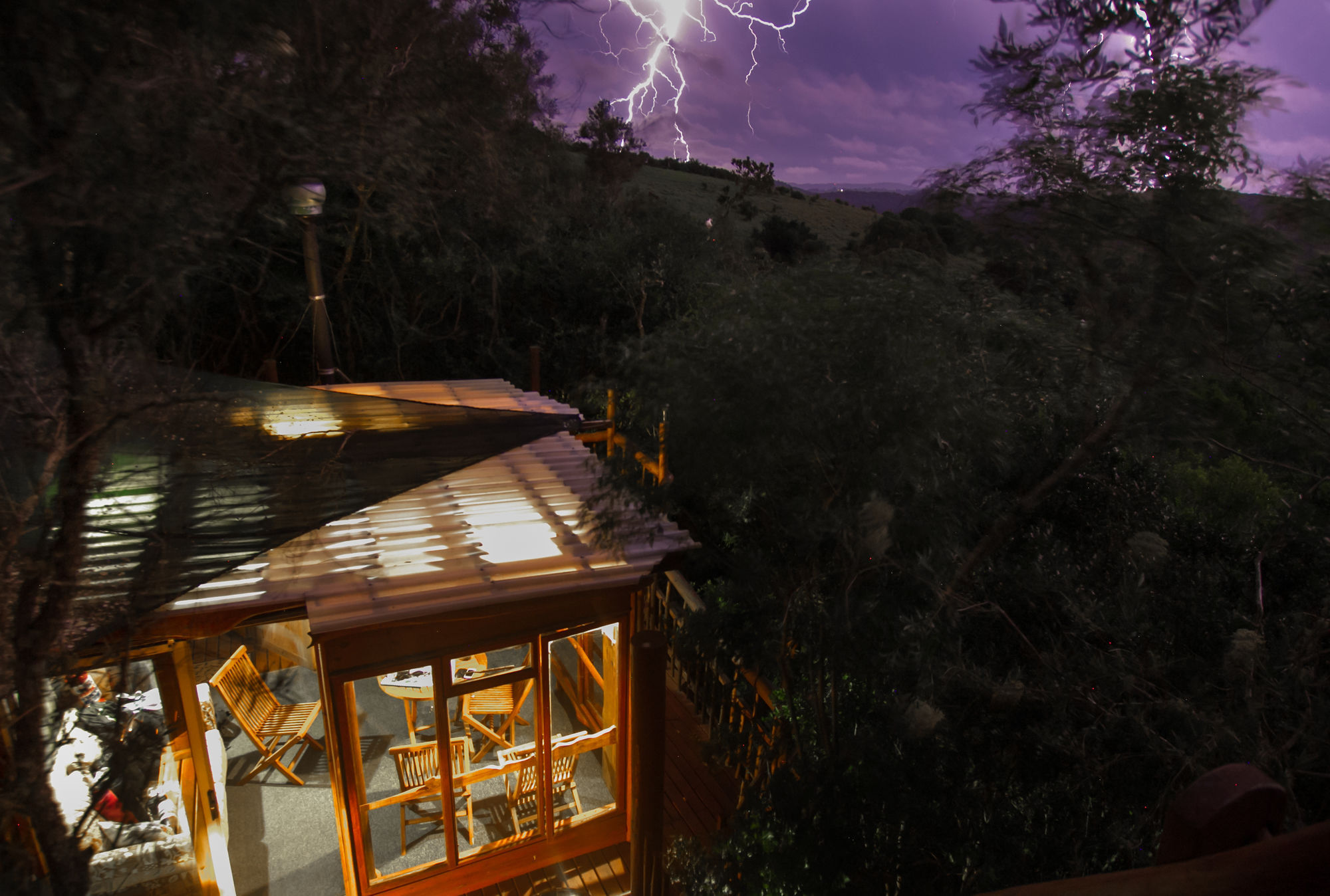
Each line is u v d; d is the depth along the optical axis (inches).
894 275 129.3
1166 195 94.7
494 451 249.3
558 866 211.5
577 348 570.6
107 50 81.2
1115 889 26.1
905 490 125.6
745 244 690.8
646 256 586.6
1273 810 38.2
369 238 454.6
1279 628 129.3
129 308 93.5
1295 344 93.4
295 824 219.8
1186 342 98.8
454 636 178.9
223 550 153.3
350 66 101.0
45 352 94.7
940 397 119.8
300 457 193.6
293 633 264.8
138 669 173.6
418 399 334.6
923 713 115.0
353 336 517.0
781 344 126.4
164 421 112.6
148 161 87.9
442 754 188.1
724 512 145.2
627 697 205.8
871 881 122.4
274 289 392.2
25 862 103.0
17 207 82.4
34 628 102.4
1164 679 124.2
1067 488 156.7
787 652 149.9
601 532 159.3
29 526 103.2
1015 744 125.6
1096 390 118.9
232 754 246.7
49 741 107.8
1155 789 110.2
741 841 142.9
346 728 178.1
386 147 108.2
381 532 188.7
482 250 518.6
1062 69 97.3
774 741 163.9
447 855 198.2
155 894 172.1
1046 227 106.2
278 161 98.0
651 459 151.6
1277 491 153.3
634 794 173.6
